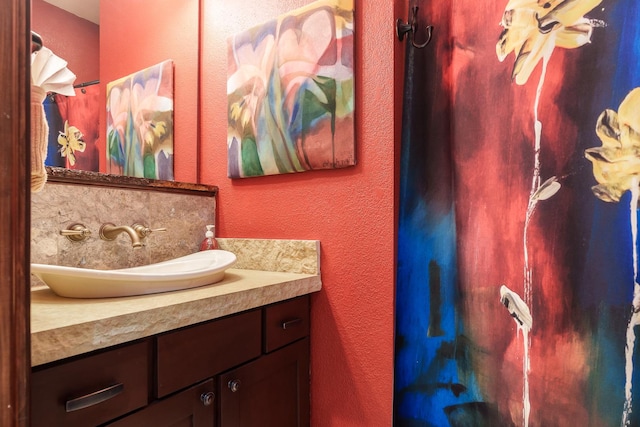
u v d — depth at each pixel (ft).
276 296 3.22
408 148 3.46
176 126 4.76
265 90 4.05
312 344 3.82
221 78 4.58
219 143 4.60
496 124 3.14
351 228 3.57
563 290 2.80
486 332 3.15
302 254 3.79
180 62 4.77
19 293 1.26
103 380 2.01
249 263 4.18
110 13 4.30
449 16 3.40
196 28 4.75
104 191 3.49
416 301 3.39
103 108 4.12
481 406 3.15
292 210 3.95
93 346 1.94
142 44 4.73
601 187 2.66
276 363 3.33
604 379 2.62
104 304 2.34
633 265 2.54
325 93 3.62
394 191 3.37
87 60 4.03
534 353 2.91
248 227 4.32
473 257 3.23
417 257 3.40
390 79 3.37
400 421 3.37
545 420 2.85
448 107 3.38
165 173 4.66
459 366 3.26
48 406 1.77
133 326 2.13
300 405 3.66
